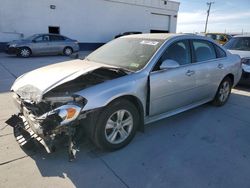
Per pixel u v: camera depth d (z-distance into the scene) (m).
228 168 2.94
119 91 2.98
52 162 2.92
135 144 3.41
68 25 19.34
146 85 3.33
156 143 3.46
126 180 2.66
